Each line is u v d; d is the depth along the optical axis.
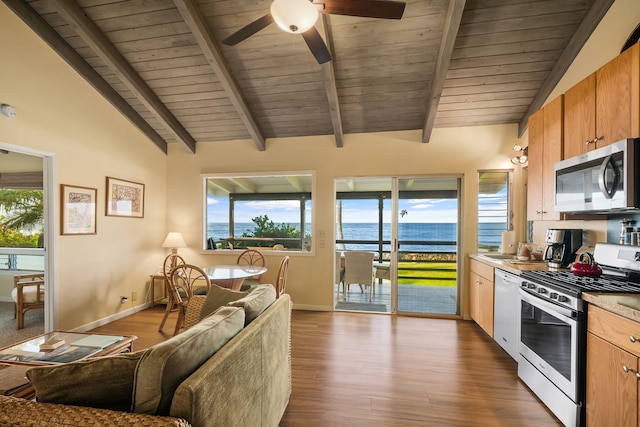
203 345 1.11
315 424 1.83
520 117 3.68
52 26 2.90
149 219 4.34
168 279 3.41
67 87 3.15
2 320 3.71
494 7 2.48
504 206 3.88
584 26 2.53
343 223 5.06
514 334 2.48
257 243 5.34
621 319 1.40
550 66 2.98
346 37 2.82
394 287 4.10
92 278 3.44
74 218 3.22
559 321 1.83
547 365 1.95
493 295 2.95
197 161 4.60
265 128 4.20
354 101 3.61
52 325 3.00
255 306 1.65
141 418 0.85
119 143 3.82
